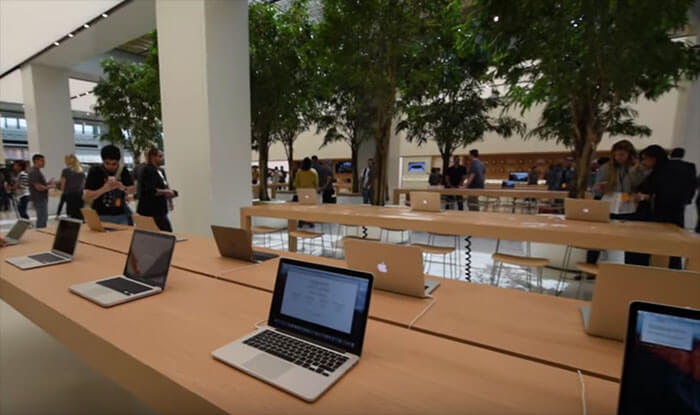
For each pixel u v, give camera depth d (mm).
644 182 2980
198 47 3959
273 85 5480
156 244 1436
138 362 856
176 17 4098
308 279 992
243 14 4297
